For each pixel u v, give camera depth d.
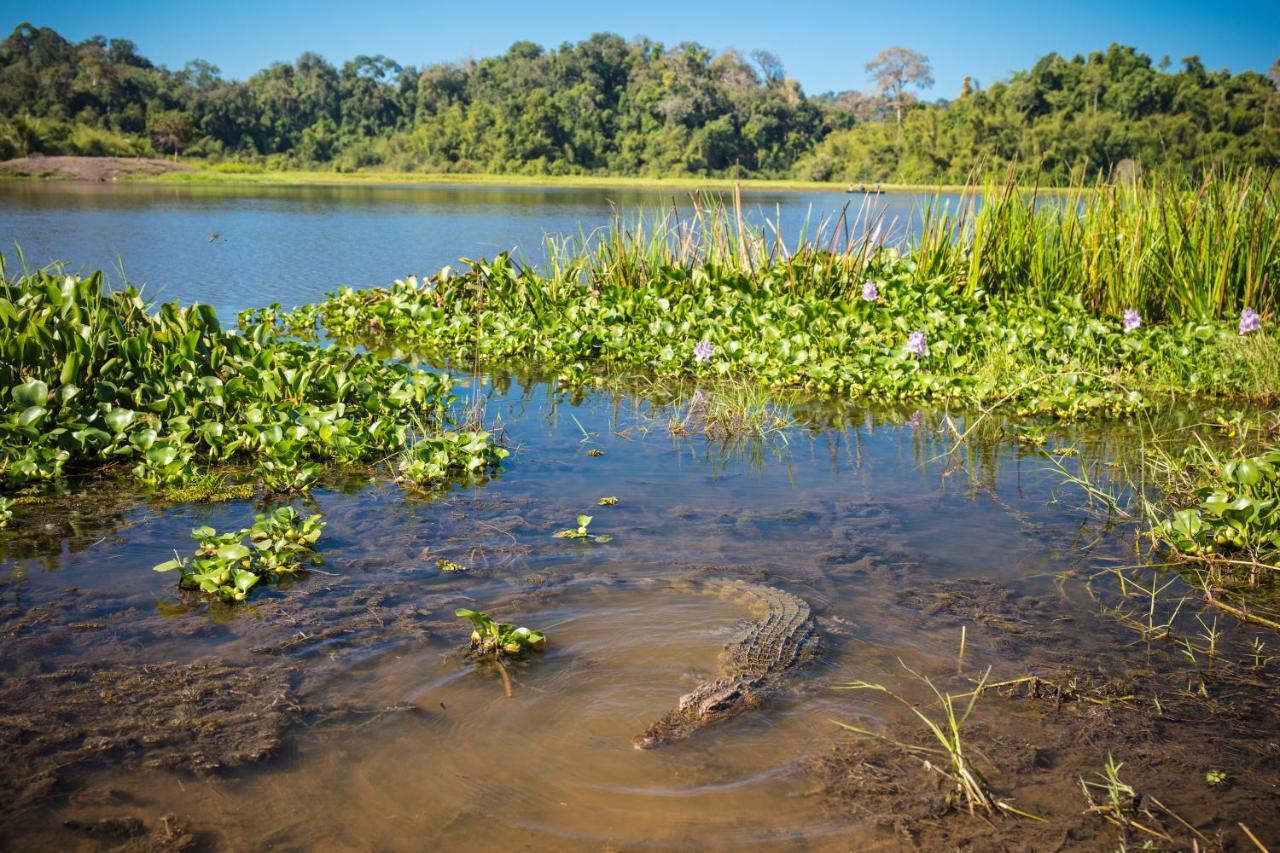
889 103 96.31
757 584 5.01
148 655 4.17
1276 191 11.74
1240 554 5.52
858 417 8.62
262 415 7.07
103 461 6.67
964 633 4.56
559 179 69.25
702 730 3.76
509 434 7.86
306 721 3.73
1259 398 9.07
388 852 3.04
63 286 7.70
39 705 3.77
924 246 12.12
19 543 5.35
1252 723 3.89
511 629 4.30
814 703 3.98
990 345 9.95
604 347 11.01
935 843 3.16
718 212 13.04
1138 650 4.48
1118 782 3.49
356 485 6.48
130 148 66.81
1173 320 10.94
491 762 3.53
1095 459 7.34
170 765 3.44
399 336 12.14
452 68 98.25
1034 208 12.33
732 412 8.46
